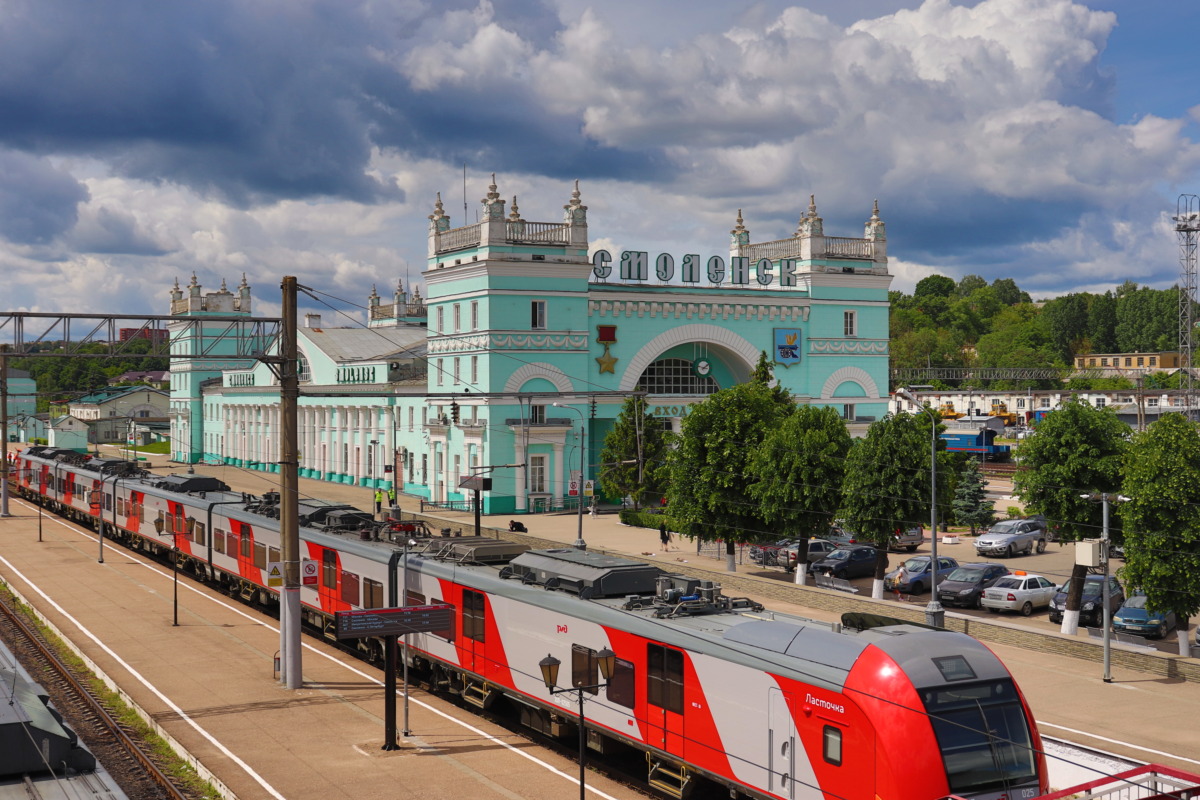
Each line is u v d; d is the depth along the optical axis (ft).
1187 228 263.29
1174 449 104.63
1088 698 94.43
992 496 257.55
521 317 224.94
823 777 58.65
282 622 99.09
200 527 154.30
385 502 246.47
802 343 252.42
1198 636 109.09
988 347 572.51
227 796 70.59
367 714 90.43
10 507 256.93
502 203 222.07
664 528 186.39
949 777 54.65
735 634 66.39
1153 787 55.36
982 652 59.72
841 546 169.99
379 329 330.13
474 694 92.17
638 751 80.33
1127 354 562.66
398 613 79.00
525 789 71.97
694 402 246.27
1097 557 104.27
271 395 339.57
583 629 77.25
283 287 100.53
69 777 60.54
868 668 57.77
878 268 258.37
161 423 466.29
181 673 103.40
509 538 189.06
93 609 135.23
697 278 245.04
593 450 238.27
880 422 143.23
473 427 226.17
